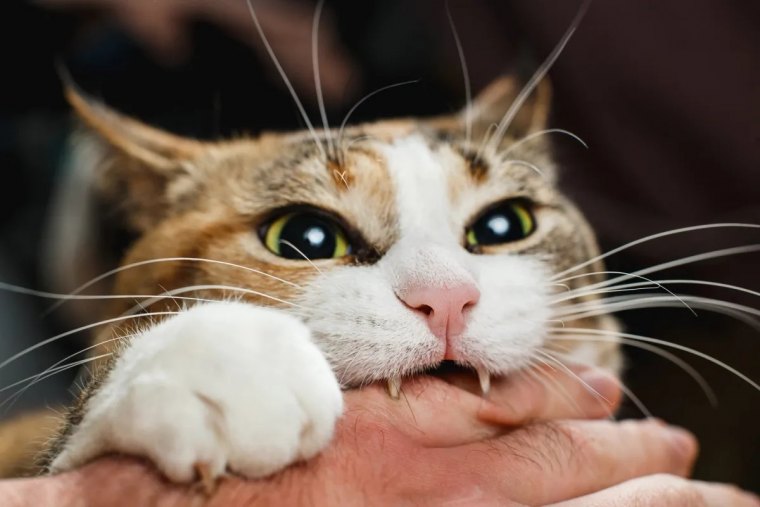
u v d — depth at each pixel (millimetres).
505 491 199
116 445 177
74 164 280
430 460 196
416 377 215
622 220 303
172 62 286
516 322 222
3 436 267
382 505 184
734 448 302
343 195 226
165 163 253
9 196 329
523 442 212
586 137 313
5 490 176
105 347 220
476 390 222
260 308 188
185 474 169
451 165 238
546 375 227
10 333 297
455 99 312
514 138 274
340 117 289
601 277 272
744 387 302
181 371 170
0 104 316
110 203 263
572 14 308
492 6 321
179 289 219
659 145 305
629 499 207
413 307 212
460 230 235
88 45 296
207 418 169
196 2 285
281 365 174
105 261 275
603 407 235
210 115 286
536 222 249
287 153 239
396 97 302
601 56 306
